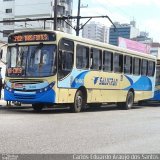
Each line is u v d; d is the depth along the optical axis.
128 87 24.09
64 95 18.06
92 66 20.11
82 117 16.72
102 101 21.27
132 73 24.61
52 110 20.66
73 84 18.61
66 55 18.08
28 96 17.78
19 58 18.22
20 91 17.97
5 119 14.54
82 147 9.46
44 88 17.52
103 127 13.45
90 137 11.06
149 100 28.94
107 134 11.80
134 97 25.08
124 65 23.52
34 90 17.67
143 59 26.17
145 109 24.80
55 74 17.48
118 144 10.11
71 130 12.32
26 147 9.14
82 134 11.57
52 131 11.89
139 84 25.67
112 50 22.05
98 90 20.78
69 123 14.19
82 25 33.41
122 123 15.02
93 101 20.44
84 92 19.70
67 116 16.88
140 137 11.50
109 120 15.95
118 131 12.60
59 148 9.21
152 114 20.14
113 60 22.20
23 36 18.28
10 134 10.94
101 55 20.95
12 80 18.22
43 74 17.59
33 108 20.58
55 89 17.48
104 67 21.28
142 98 26.31
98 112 20.28
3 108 20.48
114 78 22.36
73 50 18.55
